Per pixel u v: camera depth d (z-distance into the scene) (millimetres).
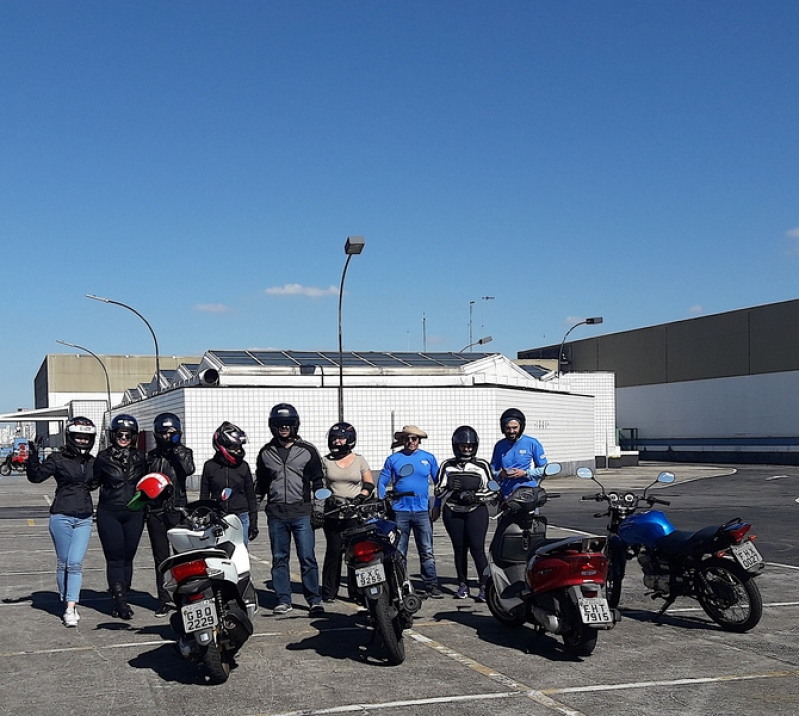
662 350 68375
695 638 8305
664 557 8891
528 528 8508
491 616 9375
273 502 9547
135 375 89438
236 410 31938
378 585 7352
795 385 57438
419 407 33844
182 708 6305
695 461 63625
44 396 93750
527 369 47531
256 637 8461
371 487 9555
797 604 9867
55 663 7629
